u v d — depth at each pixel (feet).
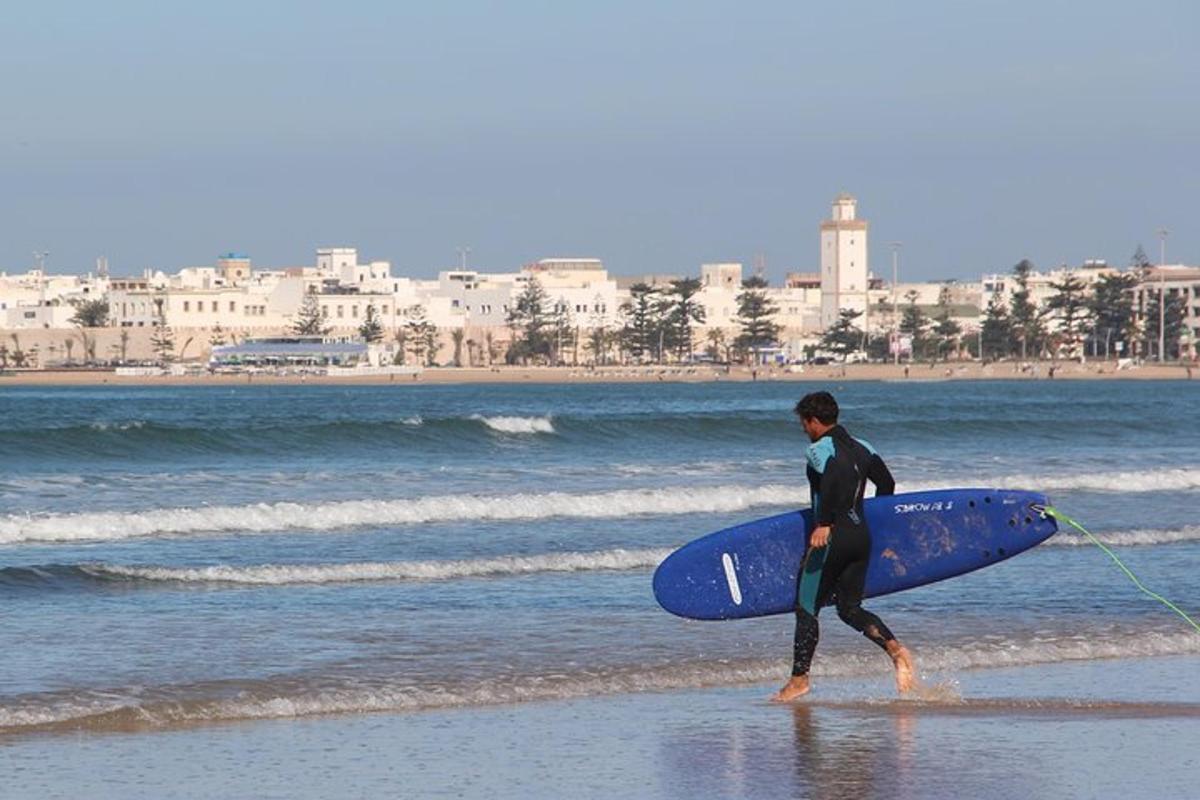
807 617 80.69
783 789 63.57
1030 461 266.16
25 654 89.71
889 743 71.41
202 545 144.56
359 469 245.65
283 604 109.70
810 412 79.82
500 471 237.04
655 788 63.82
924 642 96.22
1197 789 63.46
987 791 63.16
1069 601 113.29
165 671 85.35
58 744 69.97
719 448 322.55
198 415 567.59
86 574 119.55
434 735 72.90
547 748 70.49
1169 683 85.51
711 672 87.10
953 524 84.89
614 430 361.51
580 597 114.11
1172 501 196.44
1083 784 64.18
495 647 93.86
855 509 79.66
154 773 65.57
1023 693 82.69
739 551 84.64
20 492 193.98
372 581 121.49
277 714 76.48
